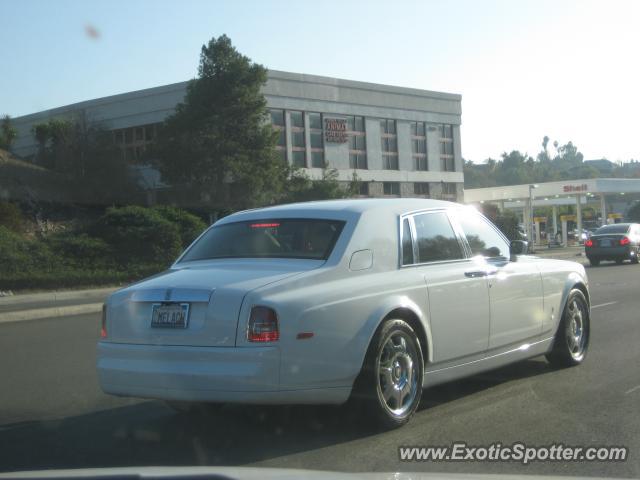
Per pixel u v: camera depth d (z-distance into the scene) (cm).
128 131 4169
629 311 1352
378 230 616
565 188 4691
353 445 562
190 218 3106
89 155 3566
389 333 581
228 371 517
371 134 4634
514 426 607
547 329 779
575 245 4953
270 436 592
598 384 754
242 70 3278
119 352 569
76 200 3438
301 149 4278
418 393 609
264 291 528
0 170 3356
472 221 728
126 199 3584
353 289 566
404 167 4806
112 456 554
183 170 3266
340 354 545
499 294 701
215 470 330
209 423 640
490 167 16750
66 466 532
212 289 539
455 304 648
